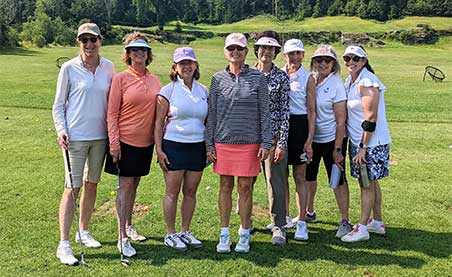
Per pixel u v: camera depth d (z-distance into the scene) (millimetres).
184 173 5012
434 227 5742
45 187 7008
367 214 5301
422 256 4953
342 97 5270
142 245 5129
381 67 35094
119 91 4770
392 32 79562
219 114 4836
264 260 4832
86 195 5027
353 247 5168
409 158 8945
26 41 59469
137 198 6586
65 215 4754
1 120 12070
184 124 4871
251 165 4844
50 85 20016
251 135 4789
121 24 97188
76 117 4727
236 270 4613
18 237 5262
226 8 109312
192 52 4840
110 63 4949
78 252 4934
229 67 4871
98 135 4820
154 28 92125
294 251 5062
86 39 4637
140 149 4898
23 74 24797
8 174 7637
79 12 87625
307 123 5238
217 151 4879
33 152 9070
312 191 5824
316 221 5945
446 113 14367
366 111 5066
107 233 5426
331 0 106250
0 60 35375
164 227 5633
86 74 4730
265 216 6102
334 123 5371
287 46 5207
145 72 4938
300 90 5184
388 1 99062
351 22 94500
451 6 97312
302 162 5258
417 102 16844
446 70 32750
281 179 5207
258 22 103438
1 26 54531
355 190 7090
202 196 6750
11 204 6281
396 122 12758
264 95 4805
